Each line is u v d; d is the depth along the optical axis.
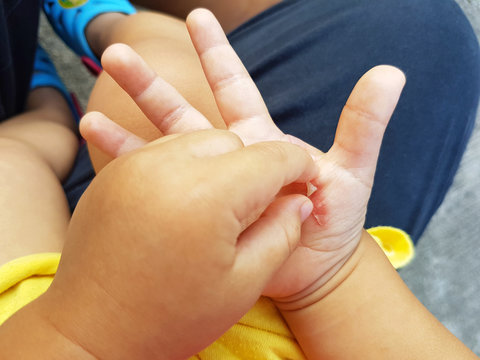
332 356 0.15
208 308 0.09
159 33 0.23
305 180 0.12
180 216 0.08
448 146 0.21
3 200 0.18
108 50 0.13
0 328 0.10
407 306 0.15
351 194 0.13
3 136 0.24
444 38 0.21
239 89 0.14
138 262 0.09
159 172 0.09
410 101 0.20
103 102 0.19
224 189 0.09
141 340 0.09
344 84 0.20
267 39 0.24
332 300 0.15
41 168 0.21
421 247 0.31
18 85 0.27
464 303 0.30
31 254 0.17
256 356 0.16
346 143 0.13
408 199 0.20
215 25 0.14
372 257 0.15
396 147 0.20
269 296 0.15
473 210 0.32
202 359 0.16
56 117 0.30
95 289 0.09
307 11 0.24
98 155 0.18
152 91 0.14
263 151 0.10
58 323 0.09
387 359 0.14
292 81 0.21
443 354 0.14
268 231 0.10
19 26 0.23
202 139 0.10
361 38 0.21
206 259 0.09
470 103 0.21
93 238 0.09
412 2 0.22
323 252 0.14
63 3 0.32
